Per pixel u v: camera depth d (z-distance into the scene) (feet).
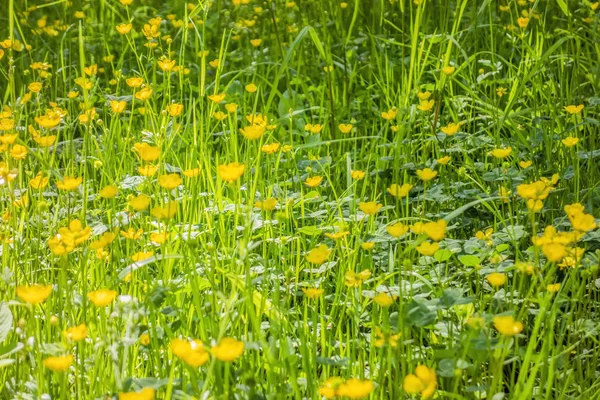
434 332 7.74
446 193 11.52
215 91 12.80
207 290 8.50
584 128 13.48
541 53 15.35
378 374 6.91
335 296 8.52
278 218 8.30
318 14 20.02
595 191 10.88
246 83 17.02
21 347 6.04
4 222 9.16
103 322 7.30
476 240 9.20
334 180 12.50
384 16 19.13
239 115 15.57
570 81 16.20
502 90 14.14
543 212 10.16
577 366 7.73
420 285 9.01
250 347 6.29
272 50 19.17
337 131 14.67
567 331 8.44
